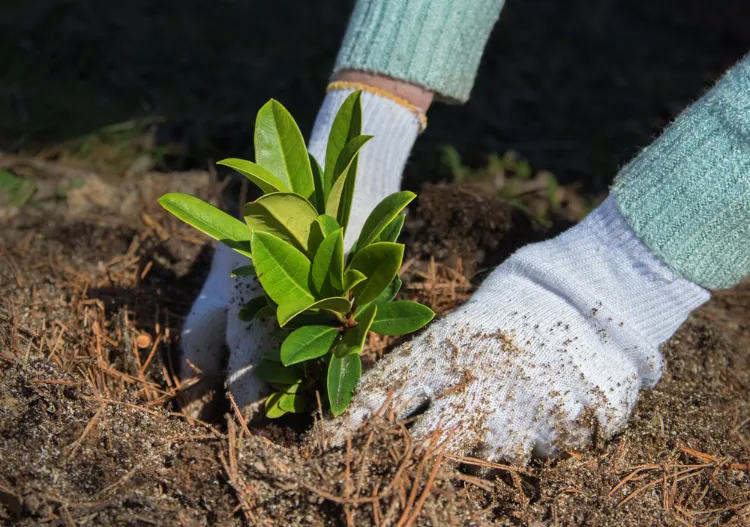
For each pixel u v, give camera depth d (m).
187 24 1.65
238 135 1.28
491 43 1.73
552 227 1.01
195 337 0.87
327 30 1.70
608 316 0.77
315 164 0.76
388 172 0.85
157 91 1.39
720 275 0.76
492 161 1.28
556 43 1.77
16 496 0.72
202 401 0.86
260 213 0.70
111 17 1.62
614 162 1.35
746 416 0.89
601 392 0.77
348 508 0.72
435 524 0.71
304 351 0.72
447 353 0.78
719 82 0.75
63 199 1.11
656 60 1.75
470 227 1.00
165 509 0.73
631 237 0.77
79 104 1.30
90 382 0.83
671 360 0.91
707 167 0.73
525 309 0.79
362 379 0.78
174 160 1.22
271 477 0.73
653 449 0.82
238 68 1.51
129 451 0.76
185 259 1.02
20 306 0.91
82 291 0.95
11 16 1.55
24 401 0.78
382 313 0.75
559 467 0.78
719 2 1.95
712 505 0.80
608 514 0.76
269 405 0.80
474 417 0.77
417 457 0.75
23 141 1.20
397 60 0.83
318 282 0.73
